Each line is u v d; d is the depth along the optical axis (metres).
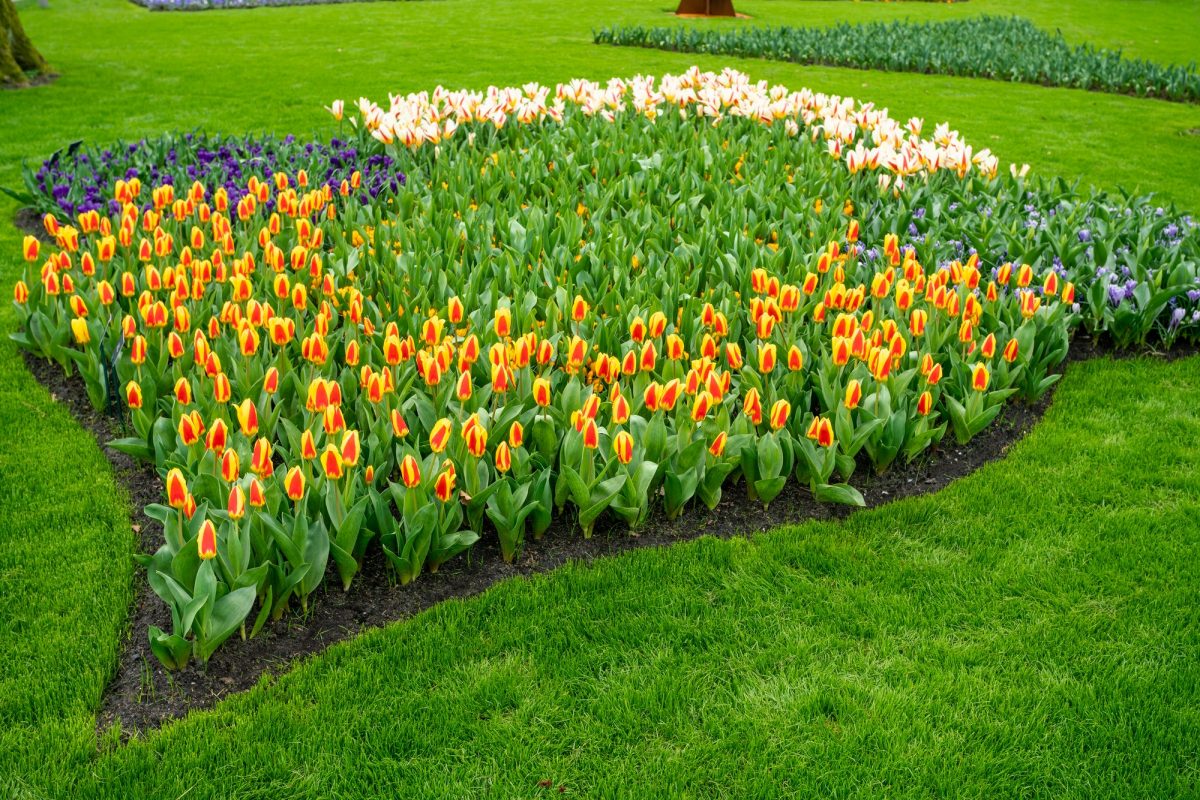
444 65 18.88
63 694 3.69
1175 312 6.64
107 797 3.27
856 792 3.37
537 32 23.58
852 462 4.94
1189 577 4.50
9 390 6.05
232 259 6.30
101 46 21.23
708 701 3.76
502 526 4.36
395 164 9.17
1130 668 3.95
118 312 5.88
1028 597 4.39
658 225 7.27
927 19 27.12
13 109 14.37
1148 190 11.52
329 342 5.48
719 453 4.57
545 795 3.36
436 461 4.23
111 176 8.89
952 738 3.59
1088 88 18.25
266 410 4.79
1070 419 5.97
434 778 3.41
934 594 4.39
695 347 5.61
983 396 5.56
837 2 31.95
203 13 27.77
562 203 7.67
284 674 3.83
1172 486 5.27
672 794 3.35
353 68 18.56
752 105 10.18
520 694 3.77
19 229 9.15
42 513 4.81
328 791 3.36
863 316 5.56
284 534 3.80
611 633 4.10
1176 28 28.39
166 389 5.32
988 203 8.34
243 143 10.06
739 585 4.40
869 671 3.92
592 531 4.75
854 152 8.48
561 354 5.54
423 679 3.82
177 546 3.86
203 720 3.58
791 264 6.58
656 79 17.53
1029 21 24.42
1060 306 6.20
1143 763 3.50
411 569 4.26
